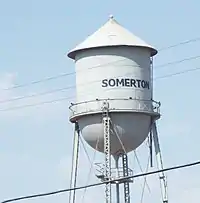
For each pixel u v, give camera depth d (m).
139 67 53.94
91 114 53.28
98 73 53.56
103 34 54.62
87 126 53.84
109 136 53.06
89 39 54.62
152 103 54.44
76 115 54.19
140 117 53.56
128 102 53.12
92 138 53.84
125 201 54.59
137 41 54.25
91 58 53.88
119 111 52.88
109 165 52.97
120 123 53.12
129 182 54.34
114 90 53.19
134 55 53.88
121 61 53.50
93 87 53.56
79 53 54.59
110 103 53.03
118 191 54.22
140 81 53.81
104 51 53.59
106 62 53.50
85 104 53.72
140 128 53.69
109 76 53.34
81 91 54.16
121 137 53.38
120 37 54.06
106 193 52.72
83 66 54.22
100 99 53.22
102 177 52.91
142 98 53.66
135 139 53.81
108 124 52.91
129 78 53.50
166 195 54.53
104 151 53.28
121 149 54.19
